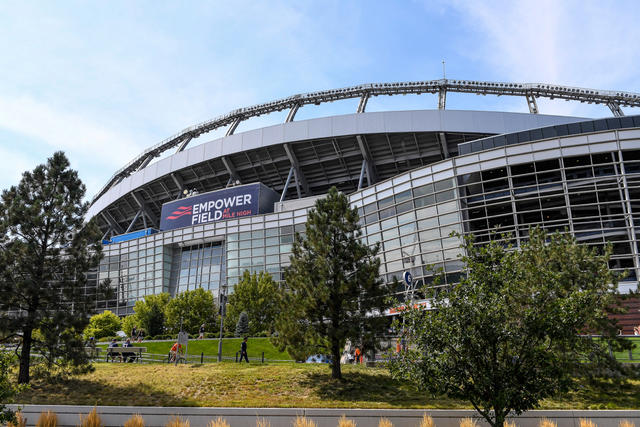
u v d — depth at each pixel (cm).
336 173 8850
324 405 1714
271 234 6975
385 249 5000
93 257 2459
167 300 5928
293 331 2128
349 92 8800
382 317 2134
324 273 2152
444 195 4572
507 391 1173
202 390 2012
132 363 3034
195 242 7562
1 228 2342
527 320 1204
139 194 10025
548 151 4231
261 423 1571
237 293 4966
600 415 1548
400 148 8112
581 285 1861
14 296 2250
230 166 8856
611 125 4631
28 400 1903
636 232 3903
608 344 1828
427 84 8475
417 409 1589
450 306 1277
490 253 1355
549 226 4100
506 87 8244
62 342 2253
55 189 2544
